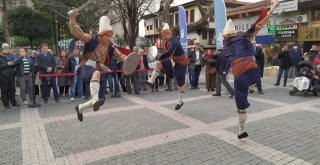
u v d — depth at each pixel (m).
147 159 4.93
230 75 16.05
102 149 5.43
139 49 11.84
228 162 4.73
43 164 4.88
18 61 9.94
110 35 5.00
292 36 20.86
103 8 23.59
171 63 7.36
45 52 10.08
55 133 6.49
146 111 8.28
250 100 9.49
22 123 7.46
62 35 33.47
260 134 6.04
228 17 26.48
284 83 12.84
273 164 4.64
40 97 11.29
